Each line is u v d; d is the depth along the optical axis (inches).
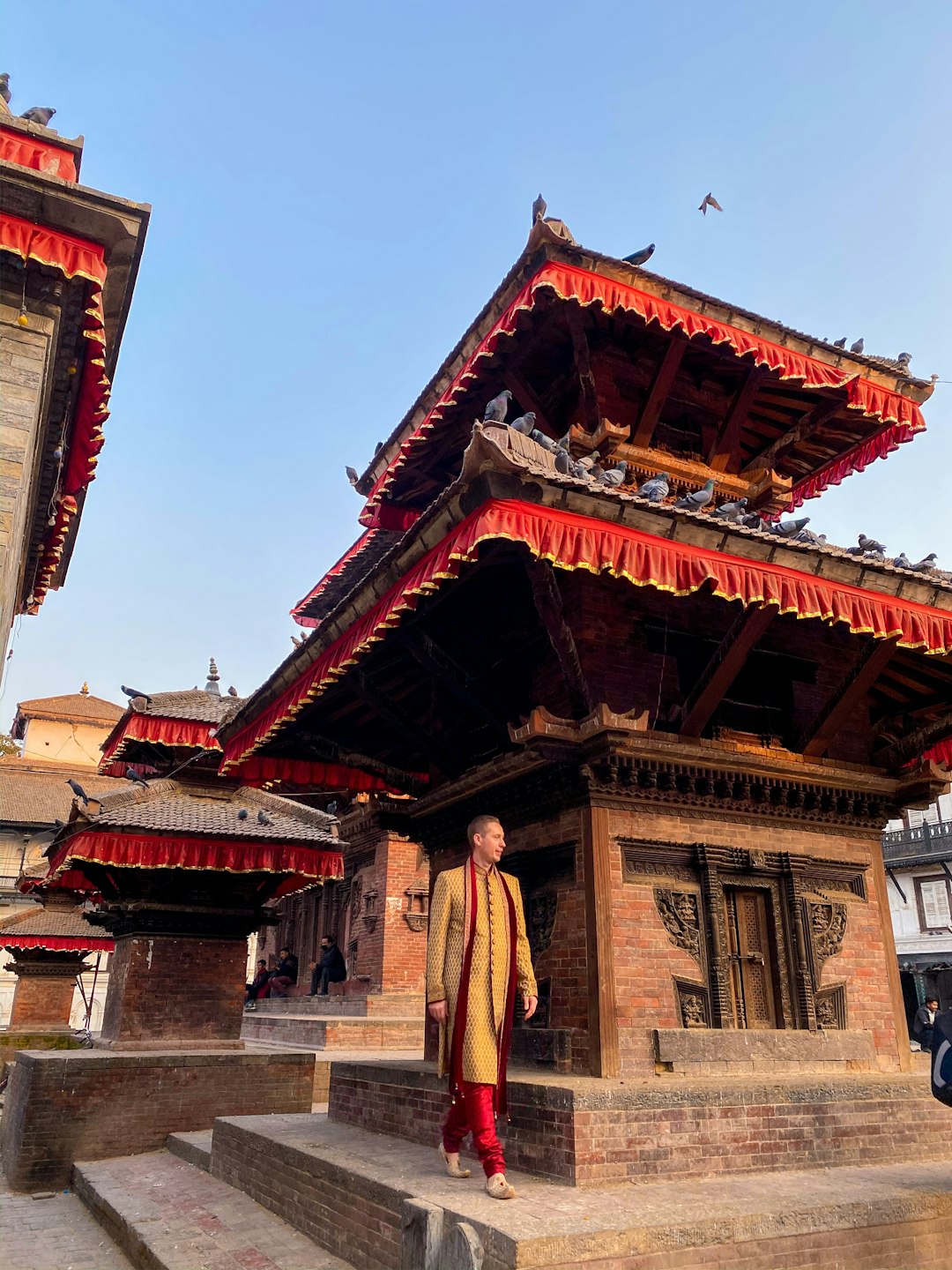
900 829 1477.6
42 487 356.8
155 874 522.3
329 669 289.4
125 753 611.2
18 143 293.3
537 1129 234.1
